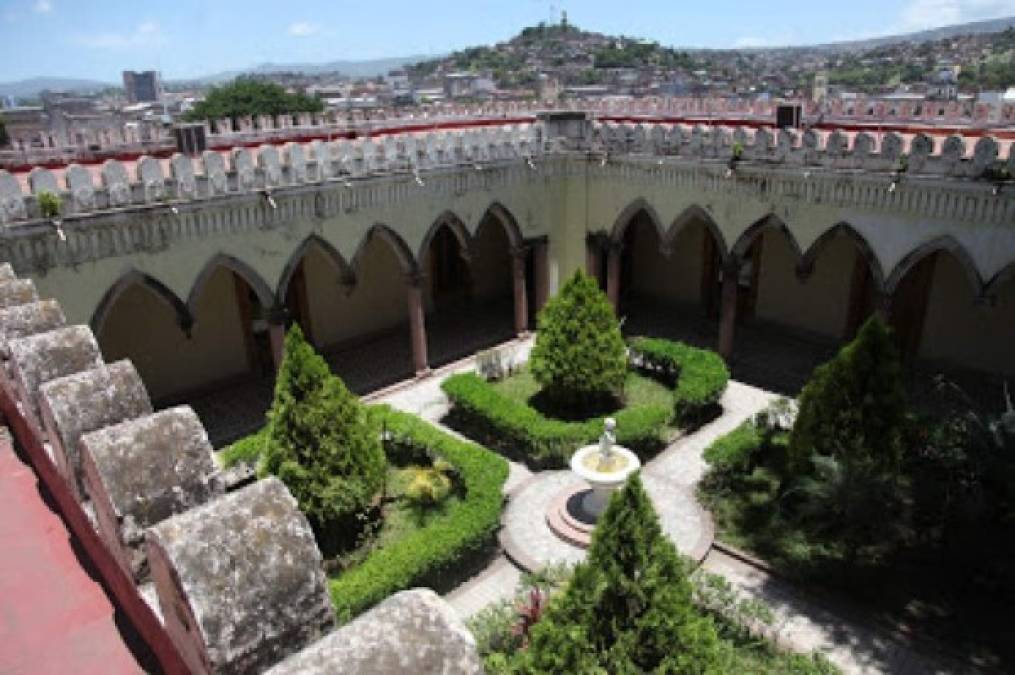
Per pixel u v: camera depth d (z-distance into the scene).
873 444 10.54
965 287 17.06
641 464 13.75
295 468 10.59
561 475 13.38
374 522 11.73
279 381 10.70
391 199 16.72
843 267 19.02
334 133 22.22
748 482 12.78
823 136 15.48
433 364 19.06
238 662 3.03
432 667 2.70
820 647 9.29
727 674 8.27
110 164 12.73
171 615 3.25
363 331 20.75
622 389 16.30
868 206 15.18
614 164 19.28
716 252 21.66
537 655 6.68
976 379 17.34
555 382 15.28
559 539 11.52
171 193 13.44
